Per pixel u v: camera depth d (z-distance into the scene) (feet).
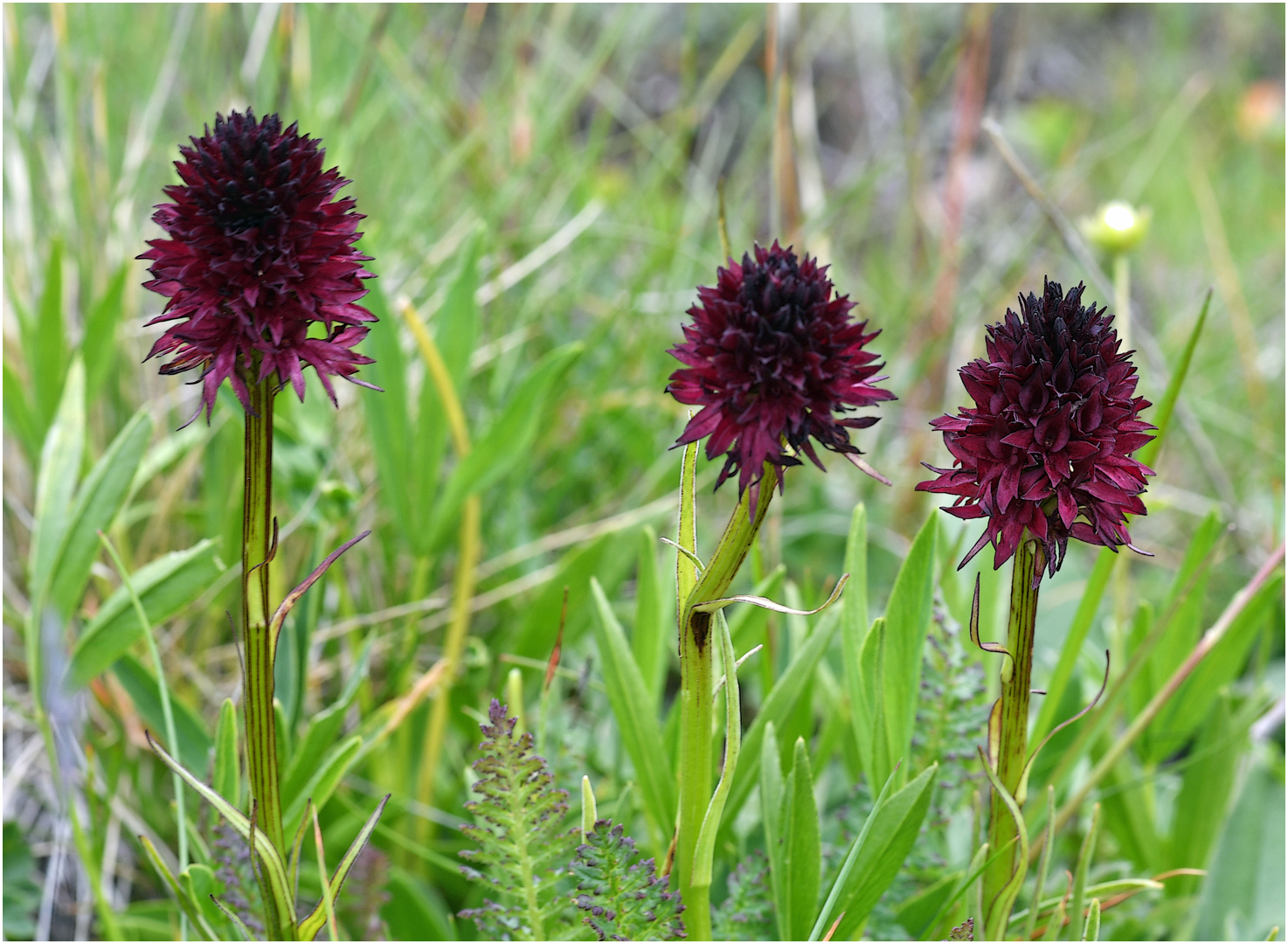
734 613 1.28
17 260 1.66
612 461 1.93
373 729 1.23
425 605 1.31
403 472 1.28
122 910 1.28
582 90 2.10
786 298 1.00
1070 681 1.25
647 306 1.99
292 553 1.54
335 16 1.89
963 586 1.26
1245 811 1.22
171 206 1.01
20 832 1.26
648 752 1.15
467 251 1.30
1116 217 1.37
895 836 1.09
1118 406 1.01
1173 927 1.22
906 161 2.33
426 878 1.32
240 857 1.14
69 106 1.69
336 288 1.01
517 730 1.16
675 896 1.07
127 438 1.22
